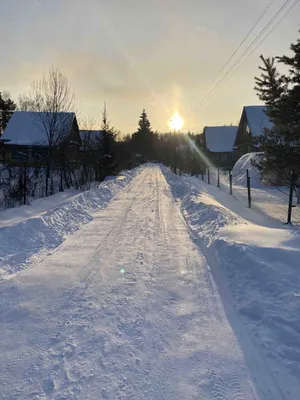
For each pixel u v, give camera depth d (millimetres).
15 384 2723
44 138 28609
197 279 5082
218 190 18000
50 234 7672
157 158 84125
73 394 2607
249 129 32406
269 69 9867
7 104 46688
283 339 3242
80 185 17391
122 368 2939
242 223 8172
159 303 4238
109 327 3623
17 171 12578
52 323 3711
